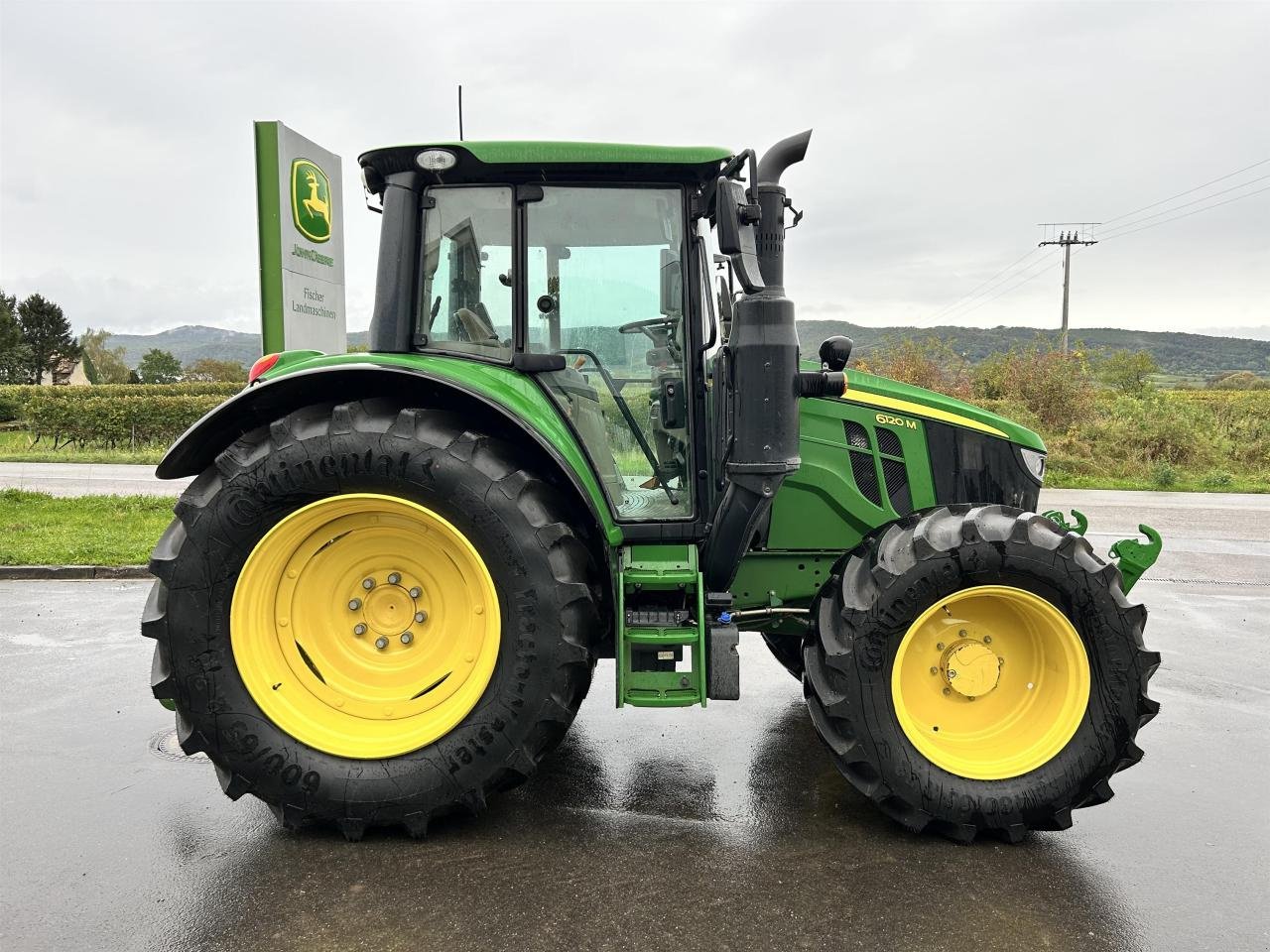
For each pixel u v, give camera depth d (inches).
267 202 300.0
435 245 123.6
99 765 132.7
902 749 109.5
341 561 112.7
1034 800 109.3
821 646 113.7
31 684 170.2
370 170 124.3
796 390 112.4
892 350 873.5
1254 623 238.4
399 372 107.6
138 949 86.2
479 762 107.2
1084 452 686.5
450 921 91.0
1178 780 133.5
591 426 126.5
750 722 156.4
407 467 105.9
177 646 107.0
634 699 112.1
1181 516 459.5
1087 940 89.8
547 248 123.6
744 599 138.1
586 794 124.1
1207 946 89.4
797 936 89.0
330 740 108.7
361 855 105.4
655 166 119.9
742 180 115.9
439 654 112.7
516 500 106.0
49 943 87.2
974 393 820.0
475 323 124.0
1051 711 113.9
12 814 116.3
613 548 122.2
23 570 277.1
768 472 110.6
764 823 115.3
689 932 89.4
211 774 129.3
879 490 136.3
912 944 88.2
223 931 89.2
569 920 91.3
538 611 106.0
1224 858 108.6
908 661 115.1
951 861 106.1
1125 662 110.3
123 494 465.7
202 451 117.5
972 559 109.3
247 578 108.2
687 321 124.8
